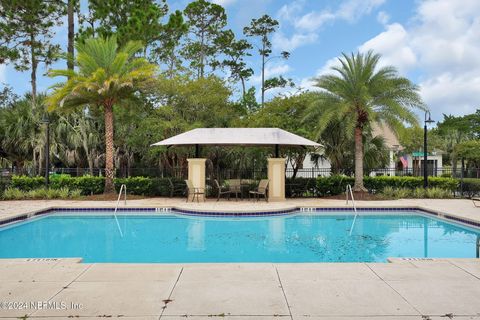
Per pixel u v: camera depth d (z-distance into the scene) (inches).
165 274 221.9
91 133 981.2
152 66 720.3
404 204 612.1
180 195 763.4
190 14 1637.6
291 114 885.2
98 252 353.4
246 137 669.9
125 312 166.7
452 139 1728.6
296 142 665.0
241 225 486.3
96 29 1035.9
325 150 897.5
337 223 503.5
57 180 738.2
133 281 209.0
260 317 161.8
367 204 611.8
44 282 207.3
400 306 173.6
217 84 914.1
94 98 719.7
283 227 474.9
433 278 215.3
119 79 693.9
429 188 757.3
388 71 723.4
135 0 1063.6
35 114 978.7
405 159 1505.9
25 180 737.6
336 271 228.8
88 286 200.8
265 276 218.4
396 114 705.0
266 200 680.4
